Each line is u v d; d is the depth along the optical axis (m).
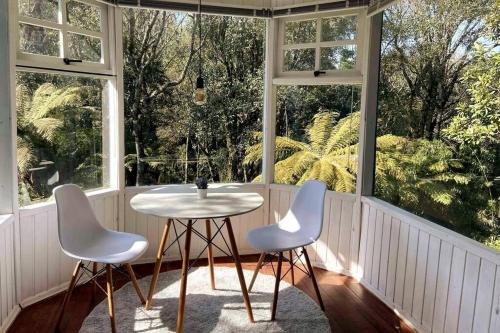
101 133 3.11
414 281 2.41
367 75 2.91
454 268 2.07
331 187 3.28
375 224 2.85
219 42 3.45
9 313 2.37
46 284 2.69
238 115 3.56
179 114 3.44
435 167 2.34
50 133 2.71
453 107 2.22
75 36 2.82
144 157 3.36
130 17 3.17
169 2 3.08
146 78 3.29
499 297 1.78
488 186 1.98
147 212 2.31
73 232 2.42
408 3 2.59
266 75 3.43
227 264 3.36
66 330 2.32
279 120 3.50
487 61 2.00
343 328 2.41
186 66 3.41
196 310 2.57
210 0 3.18
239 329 2.37
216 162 3.58
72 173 2.90
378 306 2.69
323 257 3.31
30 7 2.51
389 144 2.81
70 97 2.83
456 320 2.06
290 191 3.43
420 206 2.49
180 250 3.42
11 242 2.39
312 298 2.77
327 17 3.13
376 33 2.86
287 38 3.36
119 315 2.50
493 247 1.92
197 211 2.34
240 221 3.55
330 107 3.24
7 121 2.35
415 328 2.39
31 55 2.52
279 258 2.45
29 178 2.59
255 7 3.27
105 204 3.10
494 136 1.95
